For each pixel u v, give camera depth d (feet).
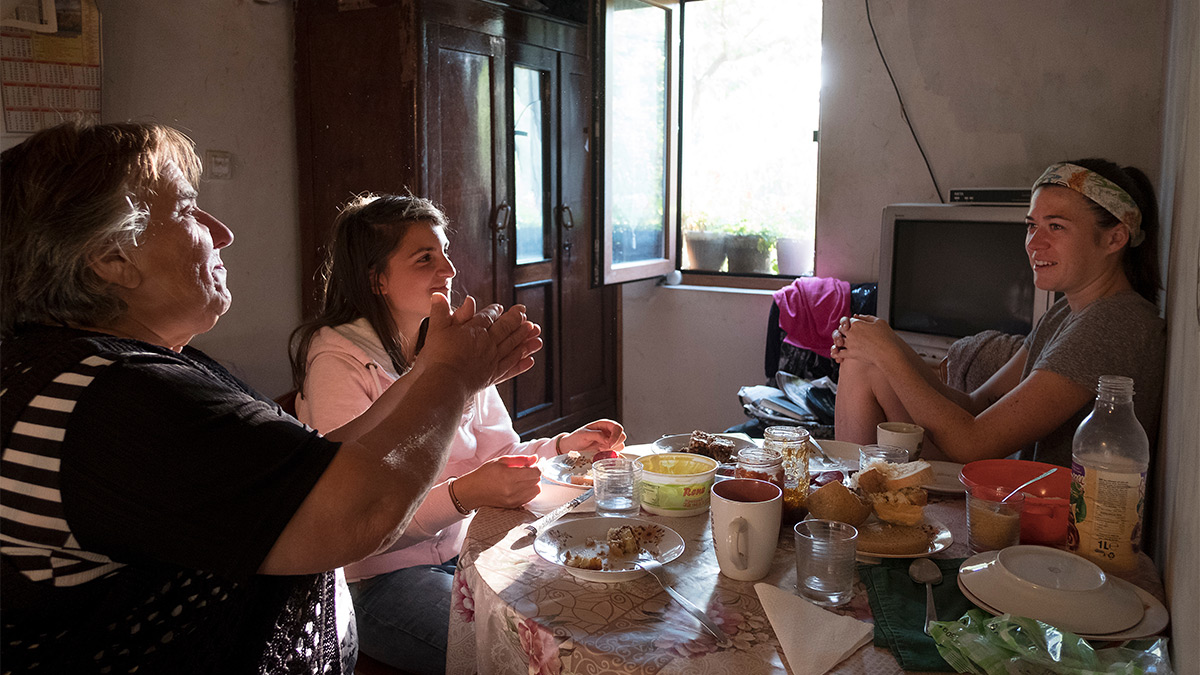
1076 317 5.18
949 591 3.31
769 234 12.86
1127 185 5.14
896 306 9.70
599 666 2.88
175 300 2.93
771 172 12.73
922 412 5.21
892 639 2.94
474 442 5.85
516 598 3.31
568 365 12.39
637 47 12.04
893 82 10.71
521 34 10.74
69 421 2.48
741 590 3.39
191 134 9.18
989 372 7.75
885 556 3.62
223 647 2.89
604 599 3.30
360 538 2.63
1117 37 9.47
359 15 9.51
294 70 10.12
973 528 3.68
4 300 2.77
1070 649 2.72
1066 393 4.92
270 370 10.23
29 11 7.63
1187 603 2.76
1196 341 3.04
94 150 2.72
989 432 5.01
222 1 9.37
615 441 5.52
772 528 3.44
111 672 2.68
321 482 2.60
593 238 11.46
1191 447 2.96
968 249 9.04
